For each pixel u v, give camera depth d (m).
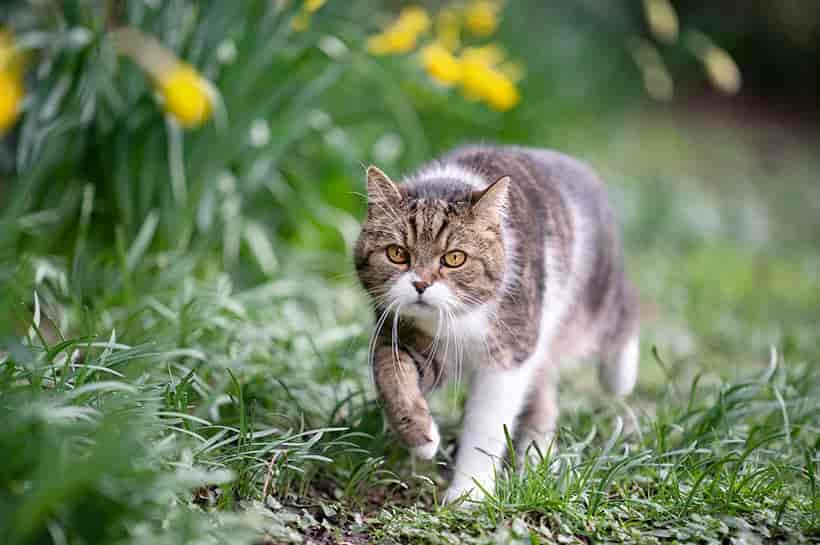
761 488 4.61
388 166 8.88
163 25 7.02
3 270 5.51
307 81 7.99
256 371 5.45
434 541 4.02
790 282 10.29
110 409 3.80
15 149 7.57
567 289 5.77
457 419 5.62
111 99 6.98
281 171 8.36
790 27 19.88
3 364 4.16
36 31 7.73
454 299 4.83
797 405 5.51
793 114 20.45
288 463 4.54
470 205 4.88
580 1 16.14
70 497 3.10
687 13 19.73
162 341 5.12
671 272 10.34
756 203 13.33
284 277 7.62
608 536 4.15
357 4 8.87
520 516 4.28
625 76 17.48
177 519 3.52
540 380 5.72
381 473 4.98
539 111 11.66
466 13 9.07
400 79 9.09
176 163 7.04
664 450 4.94
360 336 6.14
